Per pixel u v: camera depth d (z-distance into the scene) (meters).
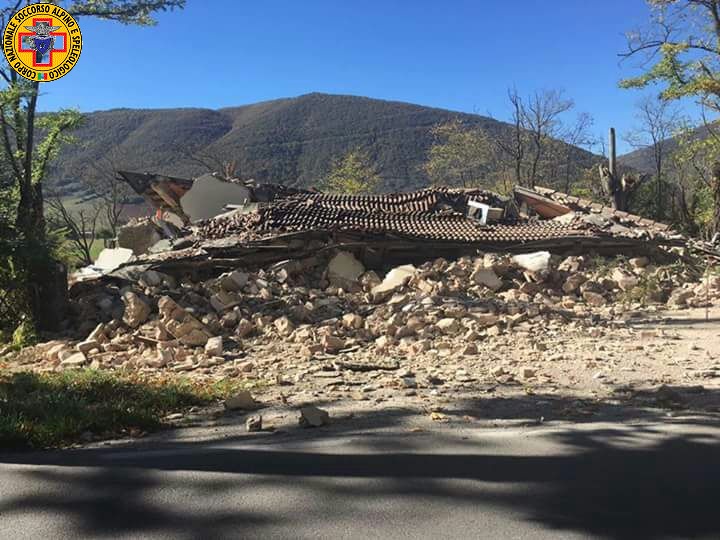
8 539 3.12
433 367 8.09
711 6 25.78
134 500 3.56
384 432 5.02
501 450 4.41
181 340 10.67
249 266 16.58
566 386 6.76
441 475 3.90
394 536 3.07
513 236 19.48
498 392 6.51
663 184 37.78
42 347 11.27
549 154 48.25
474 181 51.25
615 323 11.62
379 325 11.55
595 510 3.35
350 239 18.08
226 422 5.65
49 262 12.93
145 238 23.19
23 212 16.33
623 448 4.40
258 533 3.13
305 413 5.38
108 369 9.09
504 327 11.21
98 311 13.13
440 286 14.53
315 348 9.67
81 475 3.98
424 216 21.69
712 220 31.45
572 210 24.03
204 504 3.50
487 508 3.39
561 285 16.38
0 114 19.62
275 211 19.55
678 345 9.20
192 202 26.55
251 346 10.67
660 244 19.45
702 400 5.93
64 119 22.64
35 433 5.04
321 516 3.32
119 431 5.40
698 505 3.39
